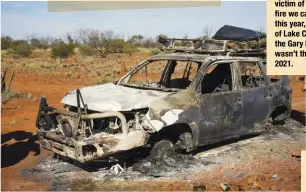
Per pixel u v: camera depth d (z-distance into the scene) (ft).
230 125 25.90
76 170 23.06
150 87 25.64
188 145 23.91
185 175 21.99
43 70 98.58
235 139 29.45
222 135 25.64
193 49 27.43
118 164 22.74
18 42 210.18
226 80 27.61
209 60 25.12
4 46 209.67
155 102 22.24
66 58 150.30
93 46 163.32
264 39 30.81
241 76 29.63
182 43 30.17
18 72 93.86
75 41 211.61
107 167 23.36
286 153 26.50
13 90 54.44
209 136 24.72
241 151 26.68
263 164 24.17
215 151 26.53
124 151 23.04
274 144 28.53
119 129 21.74
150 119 21.74
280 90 30.45
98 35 163.73
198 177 21.72
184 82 28.91
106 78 78.48
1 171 22.95
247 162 24.50
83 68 103.19
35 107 44.01
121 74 89.61
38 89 62.59
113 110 21.27
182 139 23.75
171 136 23.86
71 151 20.95
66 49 150.82
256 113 27.99
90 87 26.16
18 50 158.30
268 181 21.16
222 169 23.09
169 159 23.36
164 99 22.67
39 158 25.39
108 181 21.15
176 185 20.40
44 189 20.21
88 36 166.09
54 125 23.26
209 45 27.20
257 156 25.72
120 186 20.39
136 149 23.93
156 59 27.27
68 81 76.54
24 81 75.41
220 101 25.08
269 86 29.53
